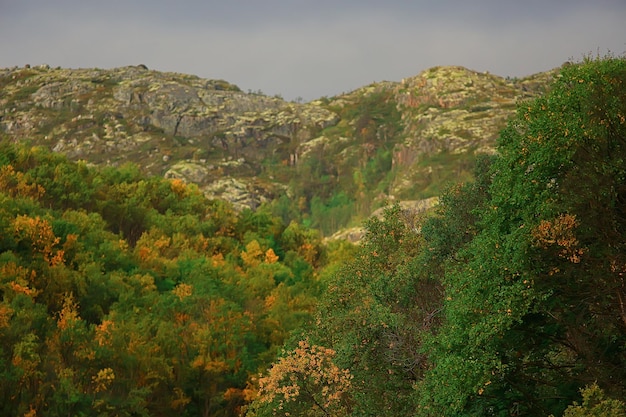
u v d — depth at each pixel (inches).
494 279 1177.4
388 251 1898.4
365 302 1748.3
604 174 1106.7
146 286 4089.6
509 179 1219.2
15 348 2586.1
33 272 3489.2
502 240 1208.8
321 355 1624.0
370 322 1567.4
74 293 3666.3
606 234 1119.6
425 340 1408.7
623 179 1138.7
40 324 2994.6
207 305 3609.7
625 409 1019.3
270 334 3747.5
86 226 4736.7
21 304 3073.3
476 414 1229.7
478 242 1250.0
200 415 3223.4
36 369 2667.3
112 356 2888.8
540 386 1309.1
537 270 1139.9
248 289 4362.7
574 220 1106.7
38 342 2876.5
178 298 3659.0
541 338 1248.2
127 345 3065.9
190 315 3560.5
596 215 1120.8
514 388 1247.5
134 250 4827.8
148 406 2999.5
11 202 4399.6
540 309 1160.2
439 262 1596.9
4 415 2450.8
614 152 1149.1
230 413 3253.0
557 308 1203.2
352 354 1552.7
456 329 1221.1
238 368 3255.4
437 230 1596.9
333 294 2020.2
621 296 1123.3
